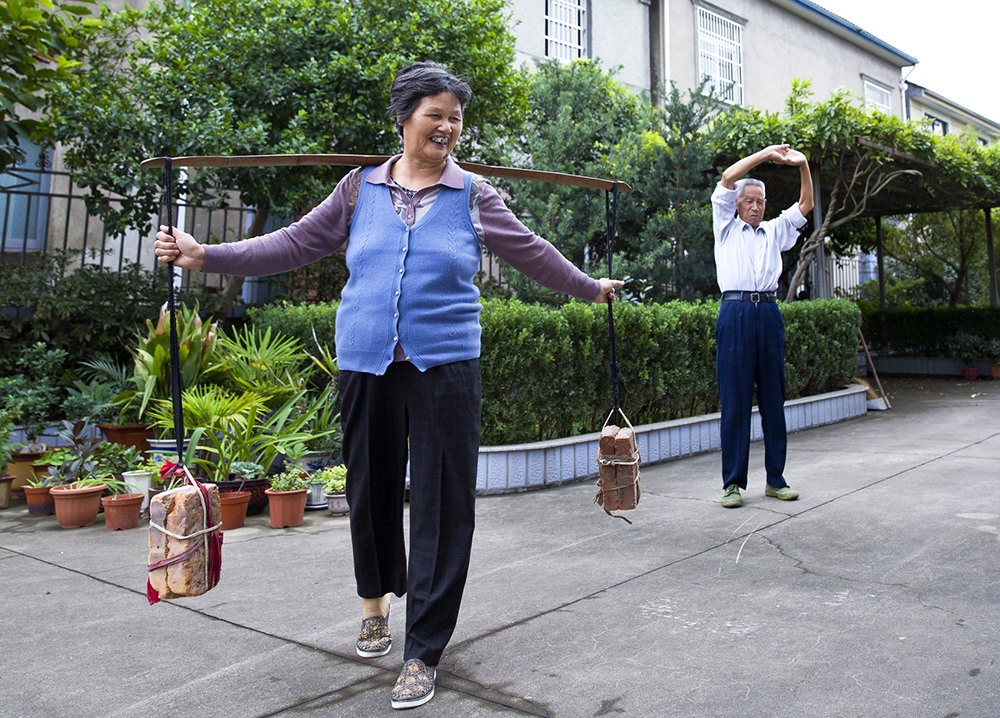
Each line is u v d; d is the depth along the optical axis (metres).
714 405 6.57
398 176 2.16
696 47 13.17
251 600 2.84
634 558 3.21
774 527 3.59
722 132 8.64
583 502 4.38
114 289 6.52
